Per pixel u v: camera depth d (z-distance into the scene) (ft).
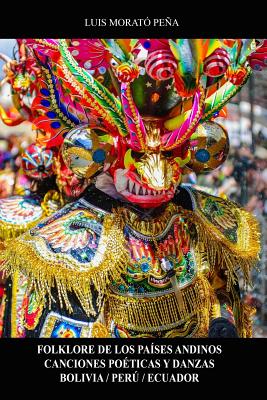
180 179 5.97
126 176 5.75
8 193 9.18
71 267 5.60
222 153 6.12
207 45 5.45
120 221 5.96
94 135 5.77
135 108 5.50
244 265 6.34
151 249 5.96
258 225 6.63
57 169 7.39
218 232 6.33
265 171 12.87
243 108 12.65
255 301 11.71
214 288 6.37
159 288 5.93
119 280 5.86
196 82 5.54
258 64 6.00
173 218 6.15
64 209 6.07
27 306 5.80
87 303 5.62
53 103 6.18
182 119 5.74
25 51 7.40
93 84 5.65
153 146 5.60
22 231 7.79
